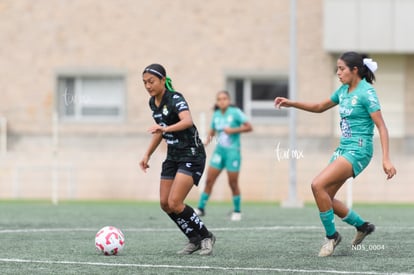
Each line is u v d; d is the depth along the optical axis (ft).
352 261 102.89
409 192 285.64
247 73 319.27
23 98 325.62
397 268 96.68
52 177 301.63
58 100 325.01
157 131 103.96
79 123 319.27
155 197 294.25
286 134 313.94
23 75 325.83
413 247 118.32
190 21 321.11
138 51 322.96
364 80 106.83
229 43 320.09
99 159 298.35
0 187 302.04
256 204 254.88
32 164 302.66
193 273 92.89
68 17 324.80
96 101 324.80
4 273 93.97
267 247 120.06
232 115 182.29
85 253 112.98
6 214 194.80
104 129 316.81
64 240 131.34
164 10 321.73
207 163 277.64
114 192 296.71
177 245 123.44
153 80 106.52
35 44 325.62
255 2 318.65
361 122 106.01
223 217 187.01
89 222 170.09
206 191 187.62
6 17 326.03
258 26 318.65
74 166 298.97
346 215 111.86
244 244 124.36
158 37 322.34
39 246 122.21
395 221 172.65
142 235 140.46
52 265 100.27
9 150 309.83
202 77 320.91
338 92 109.81
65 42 325.01
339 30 304.50
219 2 319.68
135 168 296.10
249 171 290.76
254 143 309.83
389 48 303.07
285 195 289.12
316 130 295.07
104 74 323.57
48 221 172.24
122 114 323.16
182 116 105.50
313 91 314.96
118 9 323.37
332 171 105.40
